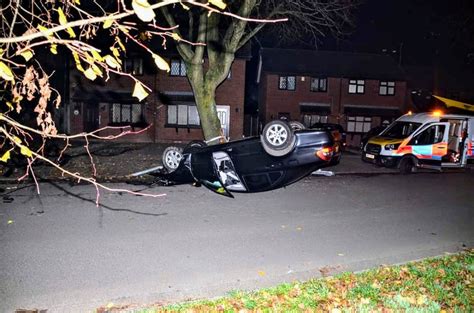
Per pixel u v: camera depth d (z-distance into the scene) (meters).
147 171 13.64
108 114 28.80
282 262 7.25
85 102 28.38
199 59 16.16
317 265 7.14
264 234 8.80
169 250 7.70
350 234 8.98
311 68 37.06
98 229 8.80
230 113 29.55
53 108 26.97
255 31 16.70
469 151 17.31
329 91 37.19
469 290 5.80
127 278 6.43
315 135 10.96
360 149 31.39
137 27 2.95
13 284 6.11
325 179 15.48
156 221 9.50
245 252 7.71
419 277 6.31
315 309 5.18
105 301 5.68
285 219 9.98
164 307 5.34
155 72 28.77
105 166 16.50
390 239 8.70
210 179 11.70
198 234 8.67
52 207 10.42
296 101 36.91
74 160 17.81
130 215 9.91
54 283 6.18
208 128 16.67
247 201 11.61
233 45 15.80
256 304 5.34
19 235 8.27
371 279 6.26
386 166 17.42
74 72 27.95
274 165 11.00
